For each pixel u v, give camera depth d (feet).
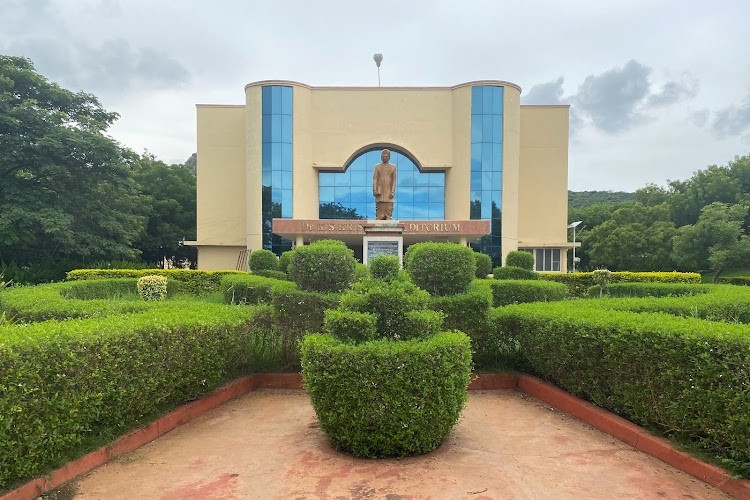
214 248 108.58
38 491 10.76
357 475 11.64
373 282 14.64
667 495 10.75
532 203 106.32
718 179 131.85
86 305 19.98
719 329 12.45
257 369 20.57
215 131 108.17
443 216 103.45
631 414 14.37
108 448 12.67
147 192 130.11
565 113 106.32
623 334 14.12
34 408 10.66
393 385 12.21
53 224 67.41
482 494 10.71
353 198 104.32
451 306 20.15
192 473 11.90
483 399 18.22
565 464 12.34
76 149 70.90
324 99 101.71
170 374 14.78
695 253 108.06
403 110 101.45
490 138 97.30
